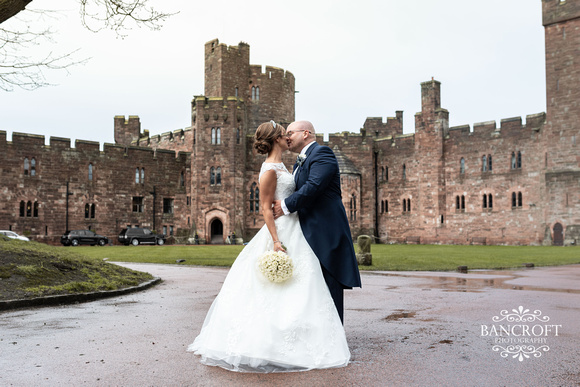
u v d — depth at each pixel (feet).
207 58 208.13
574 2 148.46
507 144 164.14
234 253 93.04
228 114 172.24
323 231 15.34
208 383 13.23
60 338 19.02
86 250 104.53
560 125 149.79
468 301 28.78
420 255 87.15
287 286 14.70
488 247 135.54
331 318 14.83
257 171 184.44
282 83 216.74
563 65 150.30
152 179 180.55
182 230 184.75
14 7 28.19
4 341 18.49
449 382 13.21
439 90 184.03
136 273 42.50
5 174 151.74
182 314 24.88
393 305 27.40
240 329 14.39
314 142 16.31
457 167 175.32
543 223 153.48
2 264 31.65
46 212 158.40
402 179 189.57
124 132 228.63
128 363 15.28
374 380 13.38
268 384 13.07
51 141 160.86
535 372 14.15
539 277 46.50
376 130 225.97
